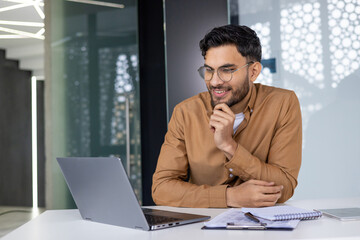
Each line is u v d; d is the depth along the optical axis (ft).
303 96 9.77
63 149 10.48
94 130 10.83
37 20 11.48
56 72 10.46
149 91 12.03
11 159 23.40
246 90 5.43
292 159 5.54
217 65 5.25
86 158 3.95
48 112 10.32
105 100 11.00
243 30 5.35
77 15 10.78
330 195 9.61
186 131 5.92
